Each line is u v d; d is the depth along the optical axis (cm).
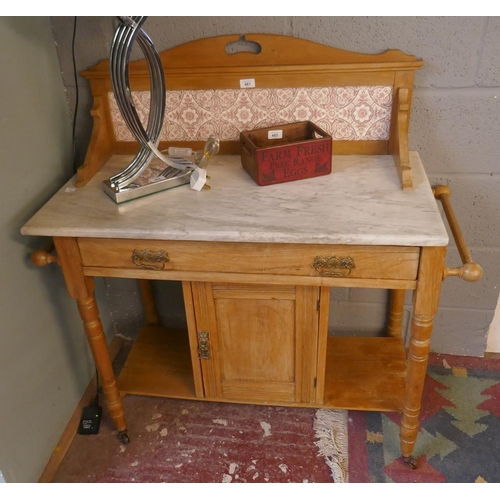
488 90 143
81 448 163
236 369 158
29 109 138
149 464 157
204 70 145
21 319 140
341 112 147
